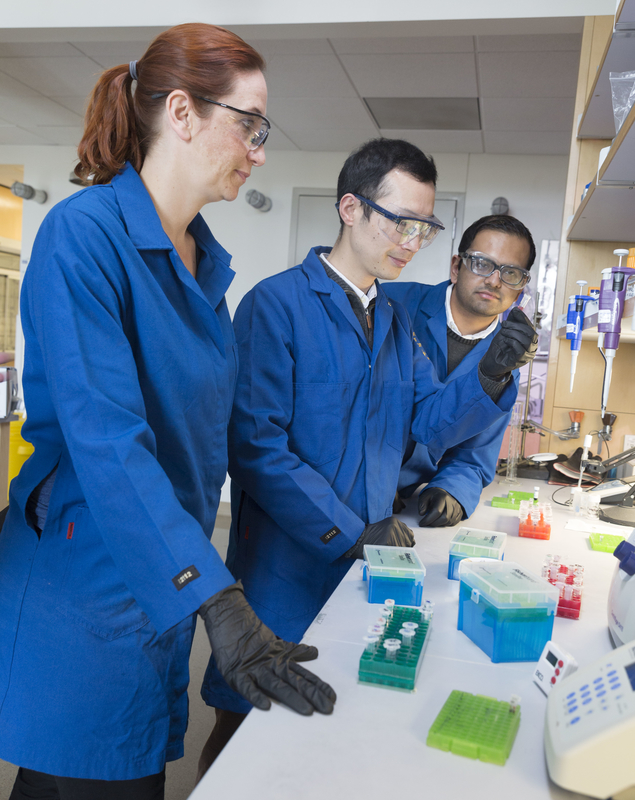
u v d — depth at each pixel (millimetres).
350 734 660
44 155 5355
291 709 699
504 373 1356
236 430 1321
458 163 4816
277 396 1357
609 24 2418
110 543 800
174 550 776
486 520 1625
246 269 5156
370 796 566
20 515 978
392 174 1268
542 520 1473
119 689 906
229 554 1551
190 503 1043
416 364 1578
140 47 3471
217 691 1415
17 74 3895
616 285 1461
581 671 671
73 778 906
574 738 572
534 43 3098
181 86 909
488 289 1729
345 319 1403
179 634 980
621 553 911
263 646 755
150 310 924
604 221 2074
